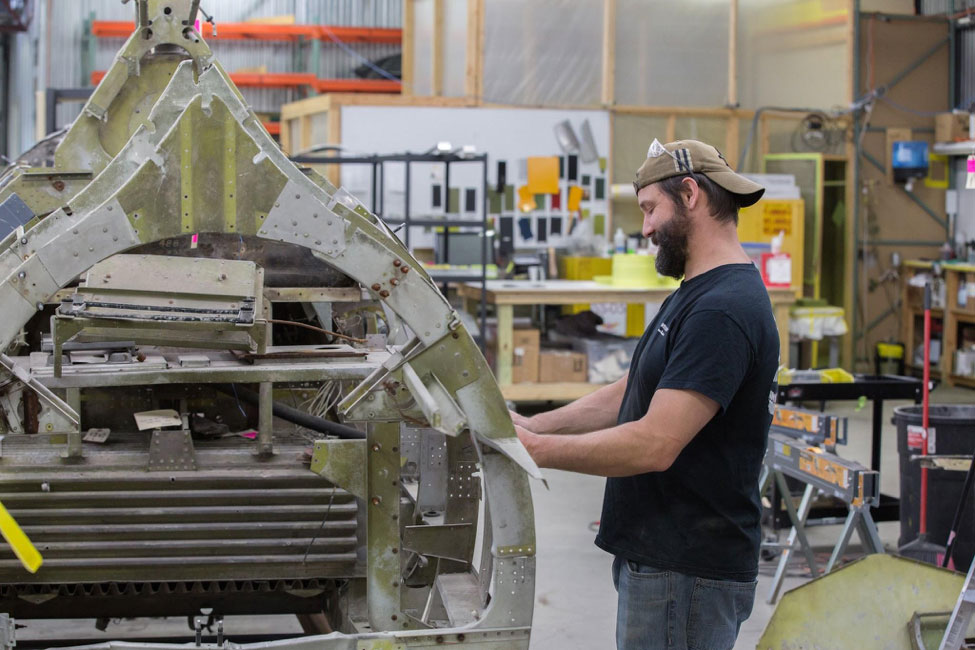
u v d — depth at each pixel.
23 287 1.98
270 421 2.52
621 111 8.95
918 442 4.47
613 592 4.33
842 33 9.38
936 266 9.26
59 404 2.37
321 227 2.06
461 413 2.02
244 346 2.44
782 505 4.82
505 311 7.53
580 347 7.88
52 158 4.63
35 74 11.18
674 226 2.20
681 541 2.17
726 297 2.10
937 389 9.15
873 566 2.80
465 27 8.71
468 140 8.69
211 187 2.03
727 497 2.16
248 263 2.41
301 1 11.97
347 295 2.91
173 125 2.01
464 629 2.17
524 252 8.85
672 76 9.10
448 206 8.02
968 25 9.57
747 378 2.12
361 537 2.51
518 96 8.81
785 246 8.31
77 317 2.26
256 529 2.43
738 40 9.18
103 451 2.48
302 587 2.59
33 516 2.36
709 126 9.21
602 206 8.98
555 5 8.78
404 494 2.99
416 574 2.70
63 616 2.62
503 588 2.18
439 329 2.11
